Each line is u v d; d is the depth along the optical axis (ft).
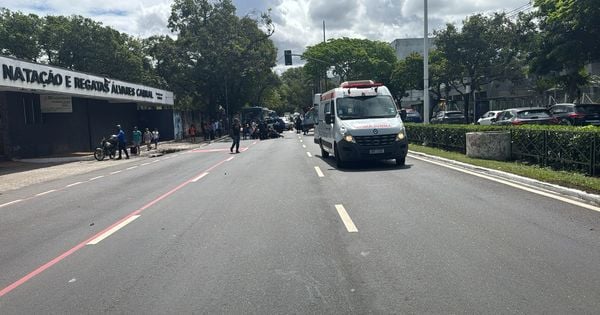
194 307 15.84
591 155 36.60
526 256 19.52
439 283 17.04
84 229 28.58
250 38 184.96
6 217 34.37
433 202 31.24
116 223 29.76
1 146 86.79
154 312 15.57
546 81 114.73
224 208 32.86
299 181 44.52
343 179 44.19
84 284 18.58
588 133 36.91
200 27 181.57
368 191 36.86
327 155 67.82
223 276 18.76
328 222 27.12
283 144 107.55
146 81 188.65
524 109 79.66
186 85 185.16
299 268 19.34
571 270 17.75
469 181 39.17
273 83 227.20
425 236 23.18
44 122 96.78
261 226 26.89
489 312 14.57
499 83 154.10
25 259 22.63
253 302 16.07
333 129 55.26
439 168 48.73
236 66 177.47
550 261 18.81
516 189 34.45
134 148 102.17
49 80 79.36
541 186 34.96
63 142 102.22
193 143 139.23
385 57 227.40
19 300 17.19
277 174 50.80
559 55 78.13
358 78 220.64
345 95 56.44
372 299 15.92
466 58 135.44
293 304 15.76
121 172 64.85
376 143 50.49
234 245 23.16
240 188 42.06
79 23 172.35
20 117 89.15
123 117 135.95
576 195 30.66
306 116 156.87
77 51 170.71
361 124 51.96
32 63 74.64
